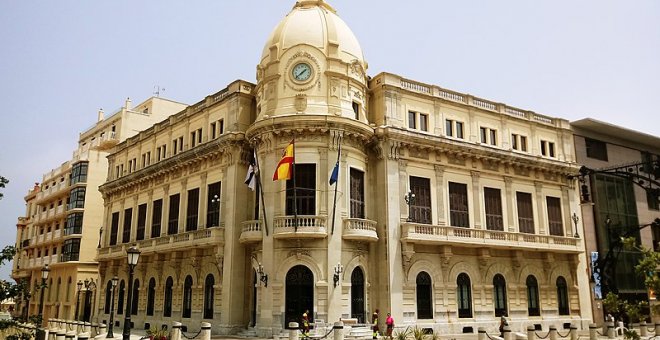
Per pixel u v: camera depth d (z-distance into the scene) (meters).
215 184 38.62
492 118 42.16
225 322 33.84
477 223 38.84
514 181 42.12
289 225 31.75
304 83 34.28
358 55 36.75
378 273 34.31
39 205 73.81
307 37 35.16
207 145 38.38
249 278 35.12
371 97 37.81
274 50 35.41
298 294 31.53
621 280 45.97
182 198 41.78
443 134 38.81
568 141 46.69
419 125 37.94
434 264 36.12
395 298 33.31
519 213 41.78
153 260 44.19
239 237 35.16
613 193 48.59
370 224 33.75
